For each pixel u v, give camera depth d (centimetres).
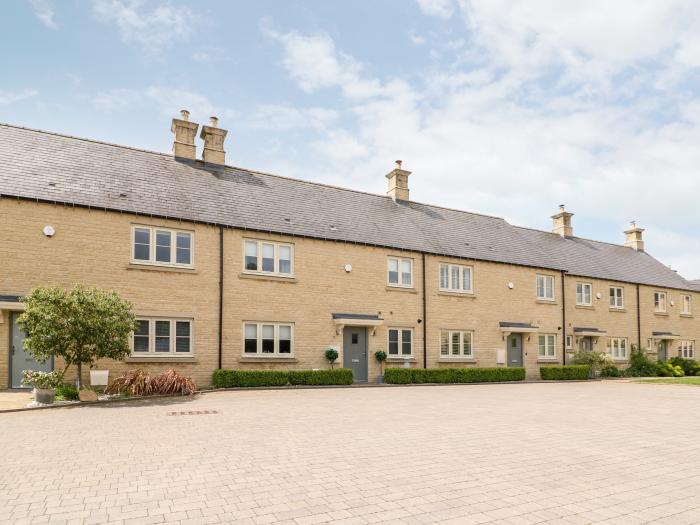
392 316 2216
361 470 675
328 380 1902
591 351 2859
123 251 1689
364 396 1595
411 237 2386
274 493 573
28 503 539
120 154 1962
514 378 2397
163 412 1186
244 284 1895
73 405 1301
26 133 1830
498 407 1366
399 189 2688
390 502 546
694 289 3656
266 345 1923
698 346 3619
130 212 1703
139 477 634
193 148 2150
